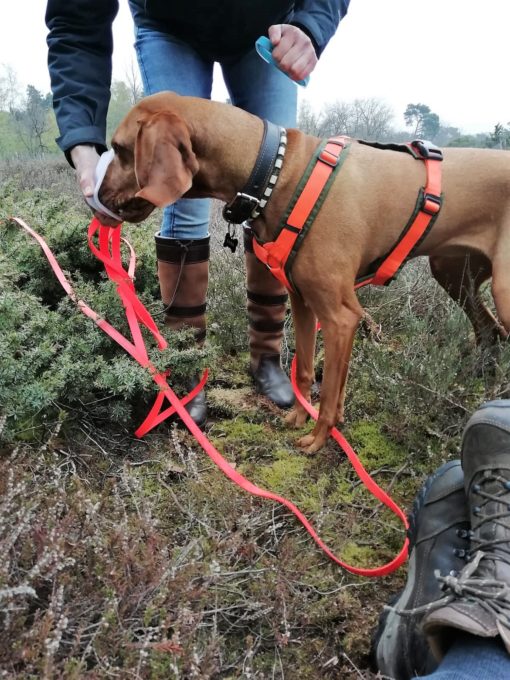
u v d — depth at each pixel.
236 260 3.32
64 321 2.15
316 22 2.07
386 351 2.46
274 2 2.13
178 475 1.97
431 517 1.57
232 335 2.88
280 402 2.45
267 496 1.75
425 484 1.69
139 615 1.30
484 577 1.28
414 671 1.32
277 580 1.49
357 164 2.00
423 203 2.06
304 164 1.96
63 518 1.40
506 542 1.32
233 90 2.45
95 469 1.94
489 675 1.05
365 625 1.50
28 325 2.02
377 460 2.13
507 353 2.15
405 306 2.96
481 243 2.20
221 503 1.78
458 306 2.51
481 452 1.50
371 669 1.43
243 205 1.95
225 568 1.55
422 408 2.17
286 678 1.35
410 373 2.21
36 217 2.76
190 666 1.16
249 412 2.39
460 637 1.18
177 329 2.45
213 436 2.25
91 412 2.12
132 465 2.00
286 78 2.39
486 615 1.12
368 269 2.19
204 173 1.97
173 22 2.20
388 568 1.56
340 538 1.77
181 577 1.31
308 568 1.62
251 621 1.47
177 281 2.36
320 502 1.91
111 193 1.99
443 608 1.15
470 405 2.13
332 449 2.18
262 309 2.46
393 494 1.98
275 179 1.93
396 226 2.08
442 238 2.18
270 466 2.09
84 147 2.10
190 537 1.66
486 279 2.48
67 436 2.02
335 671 1.40
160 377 2.00
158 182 1.78
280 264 2.01
